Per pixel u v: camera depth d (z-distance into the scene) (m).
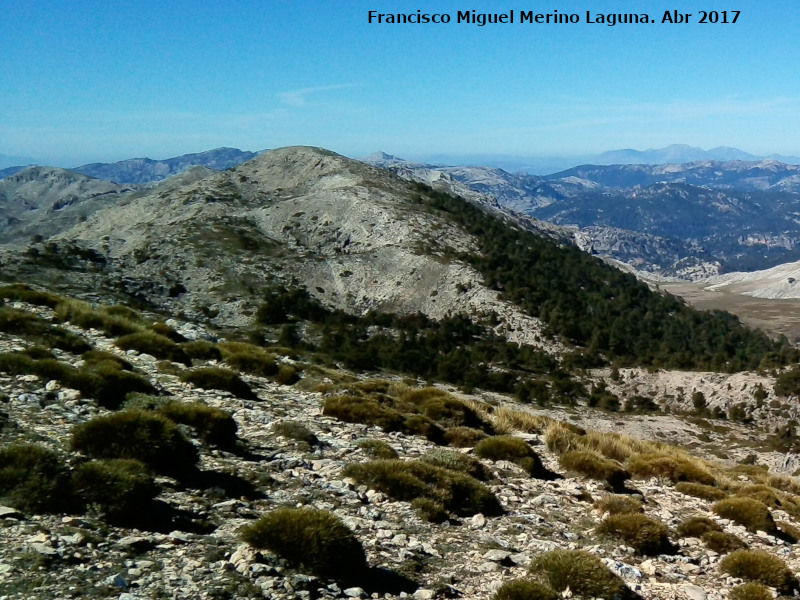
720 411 110.88
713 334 176.38
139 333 25.62
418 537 11.48
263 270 176.75
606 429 98.50
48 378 15.75
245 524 10.02
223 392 20.39
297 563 8.71
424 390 27.77
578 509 15.88
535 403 111.50
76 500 8.94
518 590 9.16
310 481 13.24
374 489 13.37
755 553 13.15
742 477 30.08
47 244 181.00
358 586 8.86
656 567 12.54
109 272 171.00
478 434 21.22
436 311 161.50
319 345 137.00
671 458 23.47
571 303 167.88
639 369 130.62
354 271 178.25
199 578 7.87
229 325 147.38
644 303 190.75
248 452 14.55
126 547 8.33
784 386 108.06
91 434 11.03
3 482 8.77
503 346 143.50
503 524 13.45
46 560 7.48
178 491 10.88
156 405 15.27
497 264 183.00
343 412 20.19
